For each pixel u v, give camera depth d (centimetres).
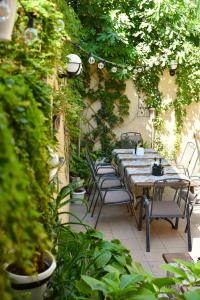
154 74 613
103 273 191
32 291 123
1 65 103
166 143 643
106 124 620
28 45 132
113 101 614
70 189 191
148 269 337
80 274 176
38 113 87
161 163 448
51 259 138
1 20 107
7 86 76
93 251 212
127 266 203
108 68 586
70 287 164
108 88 610
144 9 561
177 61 590
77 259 184
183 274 172
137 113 627
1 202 51
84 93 600
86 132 616
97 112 615
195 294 143
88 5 546
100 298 164
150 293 149
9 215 57
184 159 632
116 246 237
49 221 146
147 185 388
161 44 582
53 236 152
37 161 88
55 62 178
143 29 577
